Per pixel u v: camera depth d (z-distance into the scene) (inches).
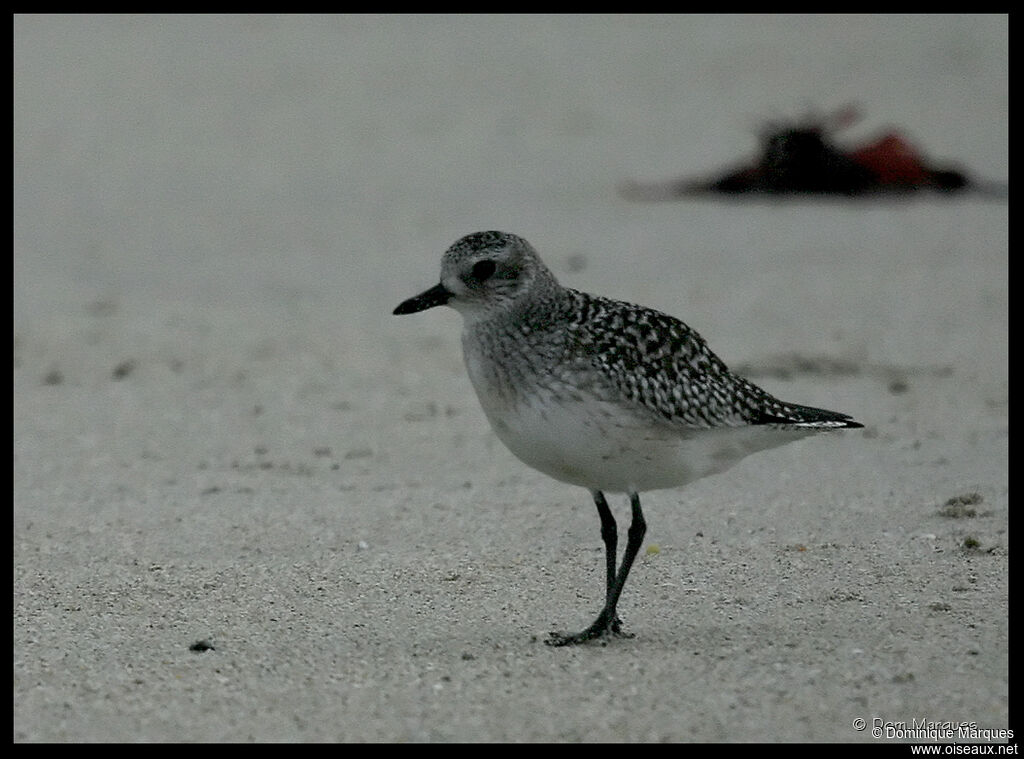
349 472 502.9
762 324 651.5
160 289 719.1
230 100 1082.1
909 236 779.4
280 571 407.8
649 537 433.1
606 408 343.0
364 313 683.4
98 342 648.4
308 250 775.1
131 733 305.9
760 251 757.9
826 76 1117.7
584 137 995.3
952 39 1196.5
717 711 308.2
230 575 405.4
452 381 603.5
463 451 523.2
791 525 439.8
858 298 684.7
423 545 428.8
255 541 434.3
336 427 551.2
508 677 327.6
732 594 381.1
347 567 410.6
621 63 1163.9
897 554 409.7
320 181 907.4
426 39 1232.2
